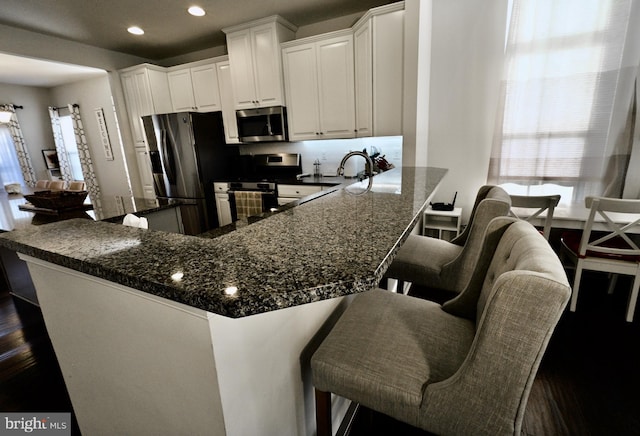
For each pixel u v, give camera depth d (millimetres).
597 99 2488
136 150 4391
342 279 522
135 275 580
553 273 577
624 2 2305
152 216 2209
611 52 2395
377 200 1279
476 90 2930
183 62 4434
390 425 1359
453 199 3096
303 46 3254
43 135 6406
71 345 994
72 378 1049
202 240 779
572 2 2426
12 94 5926
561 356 1735
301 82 3363
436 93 3057
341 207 1150
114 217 1927
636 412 1378
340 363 822
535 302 565
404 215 1002
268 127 3602
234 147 4277
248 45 3455
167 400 781
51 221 1969
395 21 2678
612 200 1875
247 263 610
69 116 6117
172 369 734
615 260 1996
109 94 5336
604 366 1653
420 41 2518
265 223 930
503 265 860
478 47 2852
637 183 2473
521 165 2797
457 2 2836
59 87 6012
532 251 700
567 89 2555
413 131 2641
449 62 2959
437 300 2186
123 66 4242
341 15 3309
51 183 4027
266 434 837
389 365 806
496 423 661
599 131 2521
